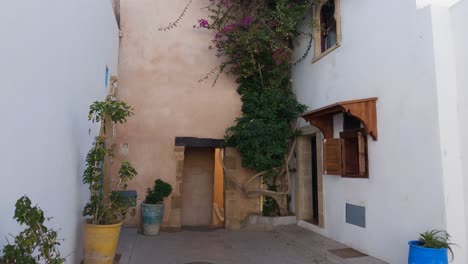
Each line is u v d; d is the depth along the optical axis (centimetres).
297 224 953
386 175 600
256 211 988
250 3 987
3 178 272
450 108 500
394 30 594
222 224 1046
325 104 830
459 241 479
